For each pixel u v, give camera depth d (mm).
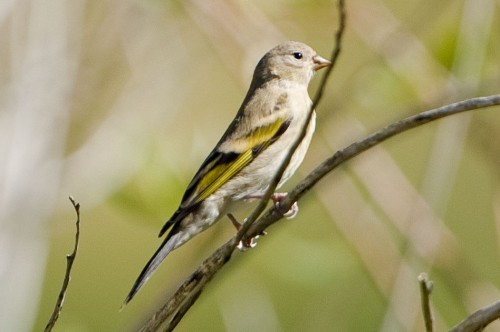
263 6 13250
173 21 13633
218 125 13844
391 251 12070
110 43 13586
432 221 11648
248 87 12992
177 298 8320
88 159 12953
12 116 12820
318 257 12102
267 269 13188
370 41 13102
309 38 14414
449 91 12211
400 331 10945
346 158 7797
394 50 12461
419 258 11602
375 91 12438
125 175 12719
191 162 12648
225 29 13078
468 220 16094
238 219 12258
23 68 13102
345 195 12609
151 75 13438
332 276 12031
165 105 13336
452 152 11680
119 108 13227
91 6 13688
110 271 18266
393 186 12422
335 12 13328
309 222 14648
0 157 12664
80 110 13367
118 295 18031
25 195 12586
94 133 13219
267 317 10992
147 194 12055
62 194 12906
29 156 12766
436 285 14055
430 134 16734
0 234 12352
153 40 13586
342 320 11852
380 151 12523
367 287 12203
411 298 11156
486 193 16203
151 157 12352
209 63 13992
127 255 18453
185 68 13586
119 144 13039
